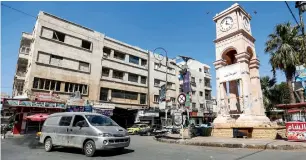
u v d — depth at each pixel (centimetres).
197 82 4669
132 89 3444
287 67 1984
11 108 2314
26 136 1903
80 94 2688
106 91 3106
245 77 1588
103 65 3108
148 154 846
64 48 2714
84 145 830
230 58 1959
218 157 774
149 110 3183
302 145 995
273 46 2139
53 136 959
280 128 1410
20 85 2833
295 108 1420
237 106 1783
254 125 1417
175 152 902
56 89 2572
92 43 3039
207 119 4453
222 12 1880
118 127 892
